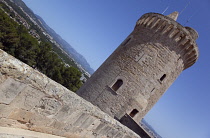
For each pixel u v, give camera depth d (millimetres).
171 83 18609
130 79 16438
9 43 45438
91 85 17562
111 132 7496
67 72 48375
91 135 6617
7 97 3803
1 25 43531
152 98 17281
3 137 3842
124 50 17922
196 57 18406
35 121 4645
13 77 3676
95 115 6223
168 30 17078
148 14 18141
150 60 16719
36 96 4293
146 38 17391
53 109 4812
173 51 17234
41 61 52969
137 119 16891
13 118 4191
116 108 16078
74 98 5242
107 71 17500
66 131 5605
